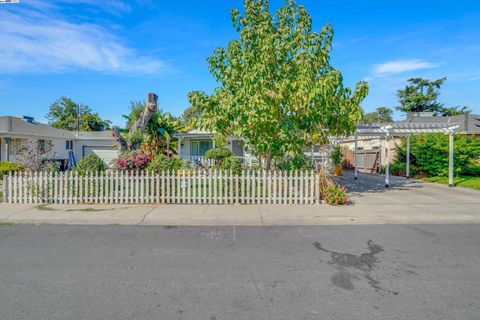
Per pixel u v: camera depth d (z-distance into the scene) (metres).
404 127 13.86
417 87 48.19
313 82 9.51
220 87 10.93
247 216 7.72
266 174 9.68
